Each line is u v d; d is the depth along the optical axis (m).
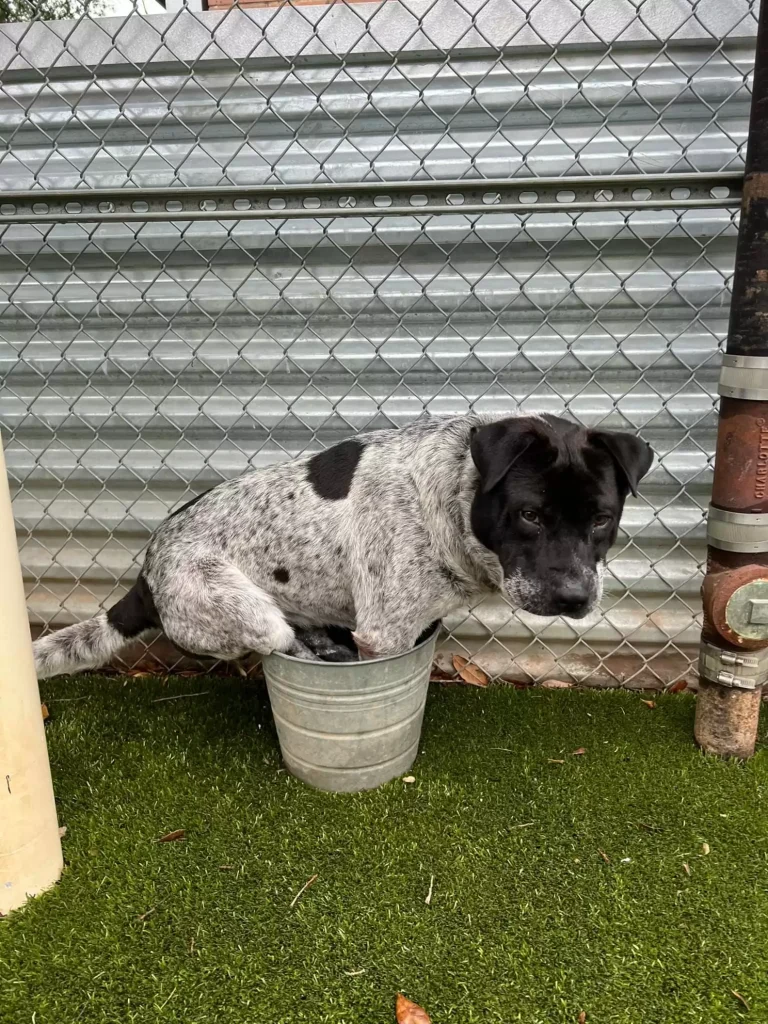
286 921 1.03
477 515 1.16
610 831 1.15
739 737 1.27
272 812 1.19
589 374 1.44
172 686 1.52
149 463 1.56
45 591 1.64
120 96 1.42
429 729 1.38
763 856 1.11
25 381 1.55
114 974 0.97
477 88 1.35
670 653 1.51
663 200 1.18
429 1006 0.93
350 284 1.44
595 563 1.13
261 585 1.32
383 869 1.09
